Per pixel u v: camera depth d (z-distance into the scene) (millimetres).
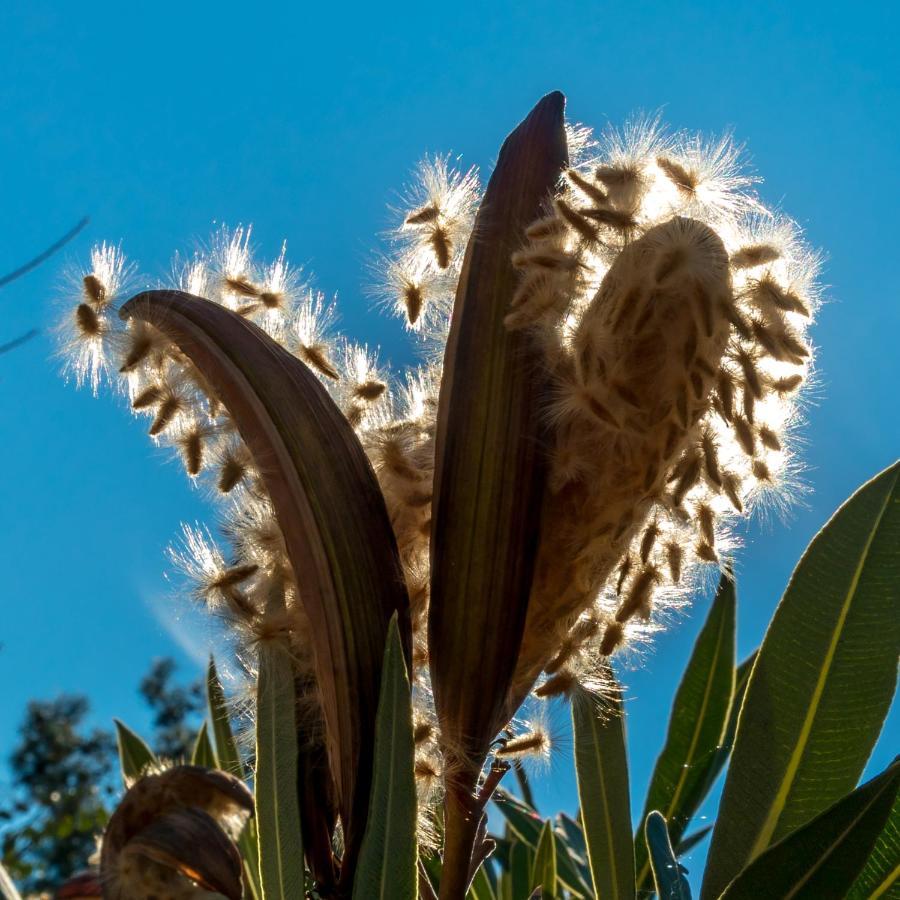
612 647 314
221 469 327
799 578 341
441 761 309
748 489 342
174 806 297
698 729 458
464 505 302
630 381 293
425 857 344
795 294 303
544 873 473
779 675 338
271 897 312
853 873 299
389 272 349
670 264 289
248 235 353
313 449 307
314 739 317
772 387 312
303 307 348
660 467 299
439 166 352
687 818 450
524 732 338
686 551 320
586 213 301
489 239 319
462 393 308
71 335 350
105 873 294
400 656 288
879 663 334
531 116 337
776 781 334
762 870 302
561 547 305
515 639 301
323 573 302
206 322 324
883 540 338
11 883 303
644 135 325
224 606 323
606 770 377
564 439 302
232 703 342
